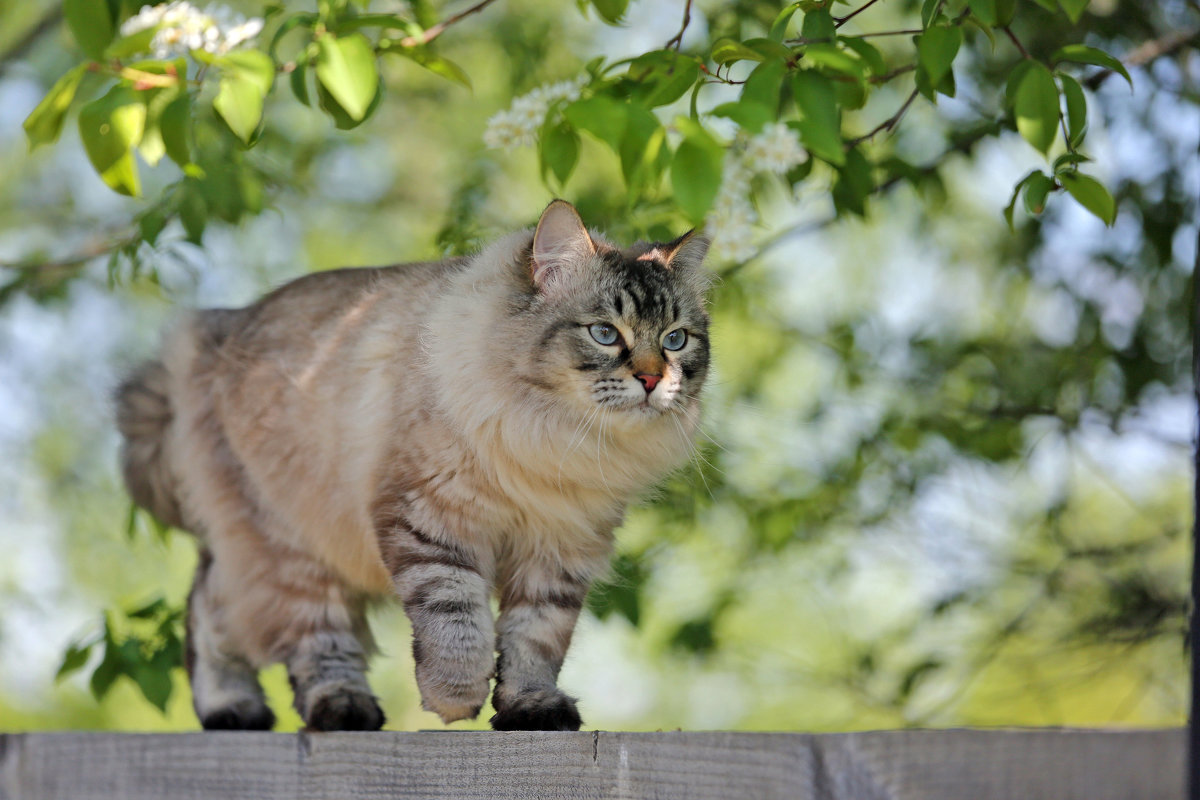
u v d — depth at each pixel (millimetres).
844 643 9609
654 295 4961
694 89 4160
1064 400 8656
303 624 5273
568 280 4906
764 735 3025
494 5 11062
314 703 4984
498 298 4844
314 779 3834
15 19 11547
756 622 12281
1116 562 8695
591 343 4824
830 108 3811
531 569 4969
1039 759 2662
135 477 5887
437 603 4609
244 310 5699
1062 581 8695
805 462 8883
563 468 4770
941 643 9062
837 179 6184
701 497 7754
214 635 5496
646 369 4848
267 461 5238
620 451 4957
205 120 6934
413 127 12312
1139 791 2574
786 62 4059
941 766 2760
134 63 4219
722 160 3266
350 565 5223
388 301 5121
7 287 9094
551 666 4961
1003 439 8391
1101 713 10766
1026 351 8852
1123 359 8500
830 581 9031
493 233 6910
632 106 3445
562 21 10703
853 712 9742
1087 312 8633
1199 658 2498
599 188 8758
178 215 6891
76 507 12508
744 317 8906
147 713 13203
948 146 8031
